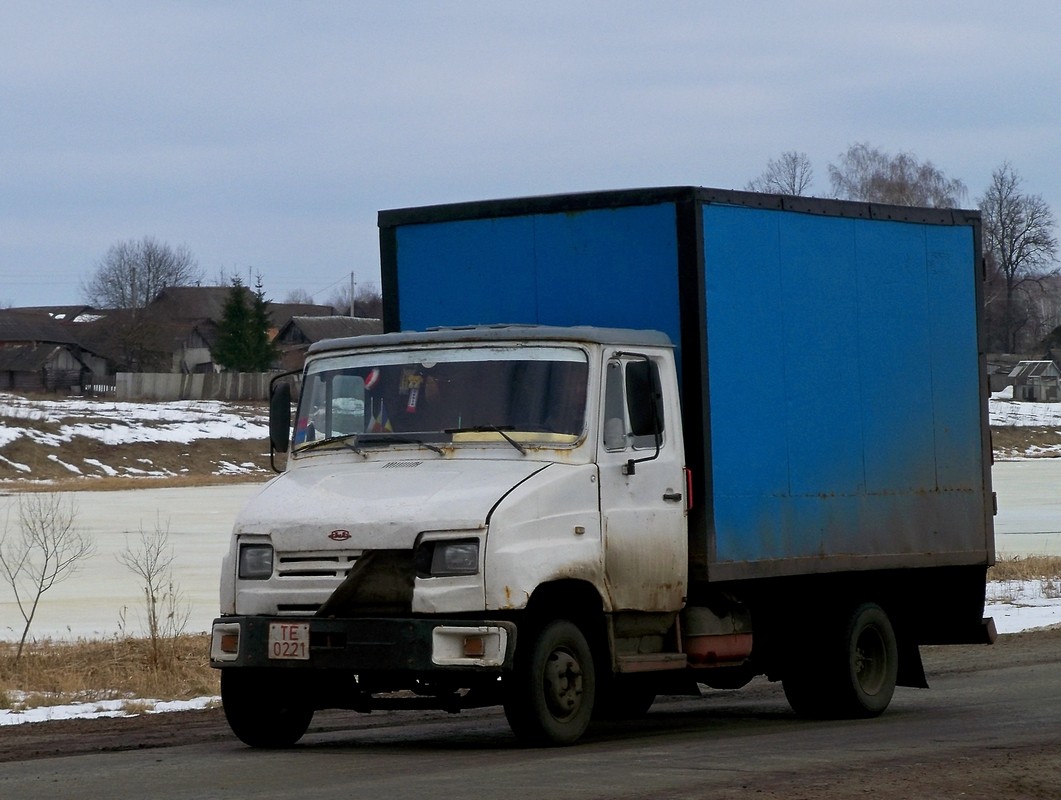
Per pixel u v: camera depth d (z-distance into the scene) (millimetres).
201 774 10828
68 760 11945
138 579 31109
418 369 12578
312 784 10180
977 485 16047
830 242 14484
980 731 13250
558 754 11516
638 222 13273
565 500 11766
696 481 12930
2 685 17109
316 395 12867
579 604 12211
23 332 132875
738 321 13391
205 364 147875
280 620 11422
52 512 34281
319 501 11711
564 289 13664
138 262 171250
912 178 107375
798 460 13891
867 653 14852
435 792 9688
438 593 11117
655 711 16109
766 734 13344
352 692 11977
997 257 140375
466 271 14234
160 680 17844
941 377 15672
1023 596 28516
